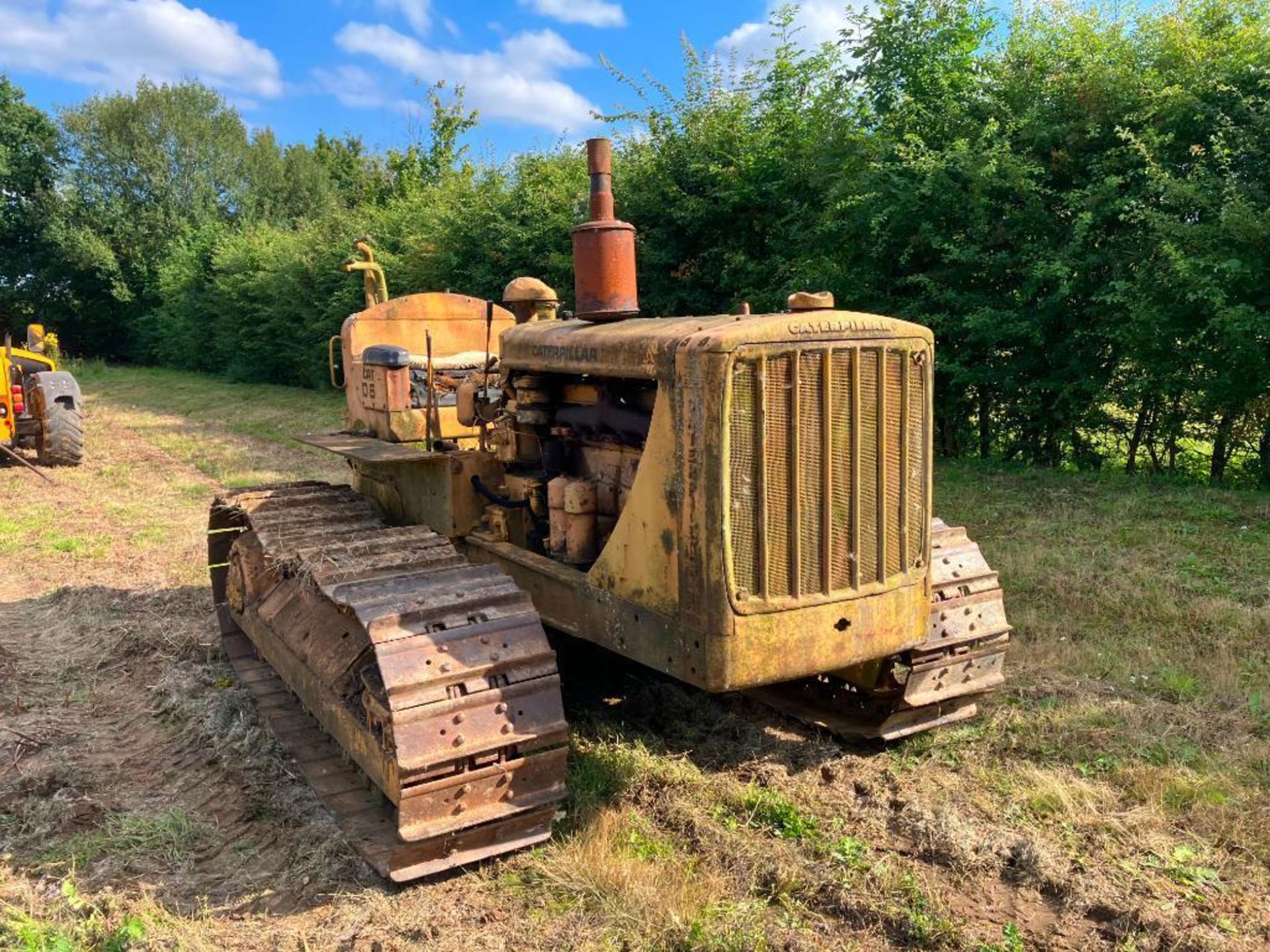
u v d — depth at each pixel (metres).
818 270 11.15
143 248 34.78
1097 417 9.50
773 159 11.92
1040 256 9.22
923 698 4.04
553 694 3.41
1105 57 9.57
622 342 3.41
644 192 12.62
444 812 3.22
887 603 3.39
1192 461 9.70
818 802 3.73
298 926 3.11
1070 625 5.46
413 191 21.84
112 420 17.72
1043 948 2.88
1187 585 5.98
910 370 3.35
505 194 15.64
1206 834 3.41
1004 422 10.52
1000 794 3.74
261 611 4.73
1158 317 8.23
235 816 3.85
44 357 13.47
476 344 5.84
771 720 4.47
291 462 12.22
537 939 2.97
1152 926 2.92
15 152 35.00
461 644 3.36
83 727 4.72
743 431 3.04
